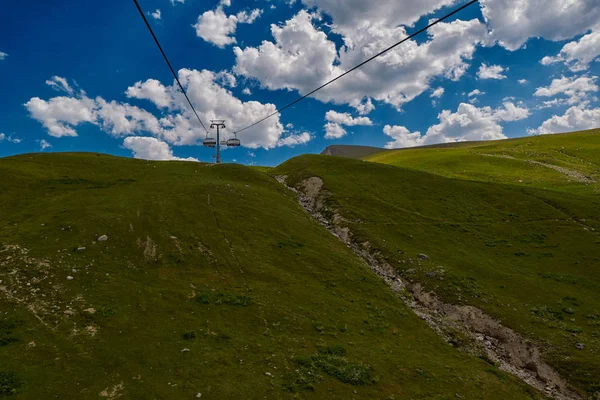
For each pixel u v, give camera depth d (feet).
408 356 78.54
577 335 93.61
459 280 121.19
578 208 188.65
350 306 98.63
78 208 129.08
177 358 64.13
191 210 144.25
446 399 63.98
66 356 60.39
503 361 88.12
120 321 73.15
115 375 57.52
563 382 79.66
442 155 410.72
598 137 447.01
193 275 100.17
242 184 201.77
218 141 271.90
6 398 49.24
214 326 77.05
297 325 83.20
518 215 188.44
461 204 205.05
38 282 82.12
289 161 309.22
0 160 180.75
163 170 213.87
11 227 109.81
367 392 62.28
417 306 111.04
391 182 238.07
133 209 135.13
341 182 232.73
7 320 67.26
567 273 130.31
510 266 137.49
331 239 152.15
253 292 95.55
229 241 124.67
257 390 57.98
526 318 101.96
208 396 55.11
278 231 142.61
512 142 509.35
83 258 96.68
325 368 67.10
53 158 200.03
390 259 138.21
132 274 94.79
